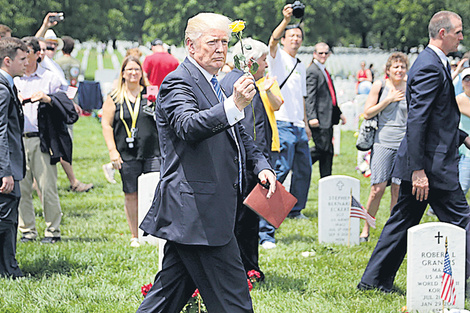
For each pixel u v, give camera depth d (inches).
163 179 138.8
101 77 950.4
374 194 290.0
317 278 228.8
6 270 220.8
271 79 231.8
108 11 1556.3
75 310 193.2
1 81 208.4
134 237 279.9
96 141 661.3
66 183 436.5
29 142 276.4
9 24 1288.1
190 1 1505.9
